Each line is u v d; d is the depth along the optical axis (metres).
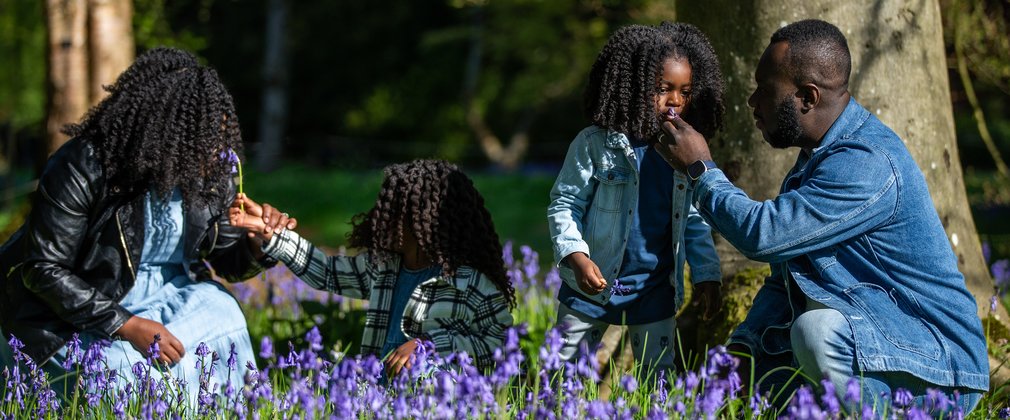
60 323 4.77
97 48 10.41
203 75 4.91
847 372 4.06
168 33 15.86
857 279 4.26
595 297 4.84
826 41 4.28
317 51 39.56
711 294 4.92
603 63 4.82
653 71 4.68
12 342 4.48
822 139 4.36
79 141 4.83
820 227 4.14
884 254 4.21
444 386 3.49
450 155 37.72
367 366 3.62
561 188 4.90
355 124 38.75
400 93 38.88
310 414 3.55
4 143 27.80
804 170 4.37
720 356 3.60
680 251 4.81
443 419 3.40
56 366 4.73
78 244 4.75
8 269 4.91
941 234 4.26
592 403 3.40
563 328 4.04
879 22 5.71
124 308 4.73
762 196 5.84
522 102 33.88
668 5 21.47
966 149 29.11
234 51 38.59
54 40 10.74
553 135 40.06
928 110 5.87
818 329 4.11
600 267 4.86
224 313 5.02
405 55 40.06
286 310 7.53
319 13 38.78
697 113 4.90
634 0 22.17
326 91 40.88
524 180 26.48
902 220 4.18
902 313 4.20
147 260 4.97
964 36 9.13
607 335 5.91
